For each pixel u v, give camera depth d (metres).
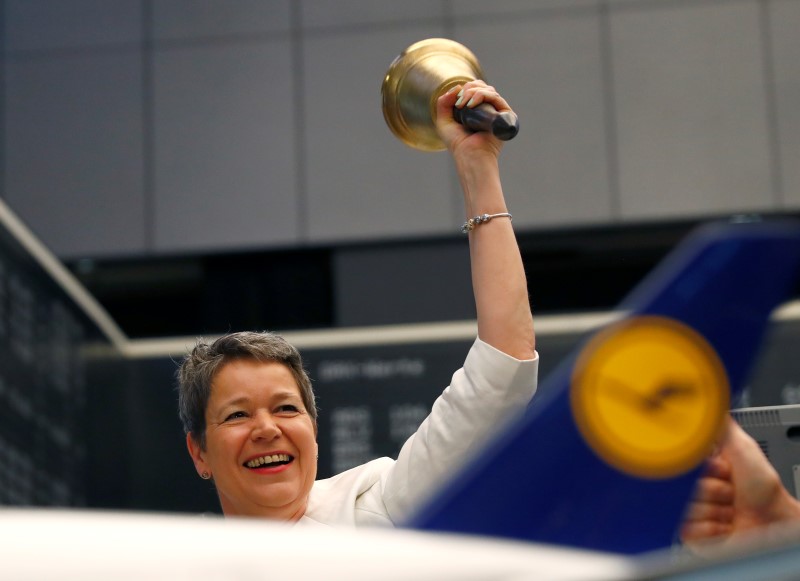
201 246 8.66
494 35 8.73
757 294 1.95
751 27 8.58
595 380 1.89
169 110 8.82
